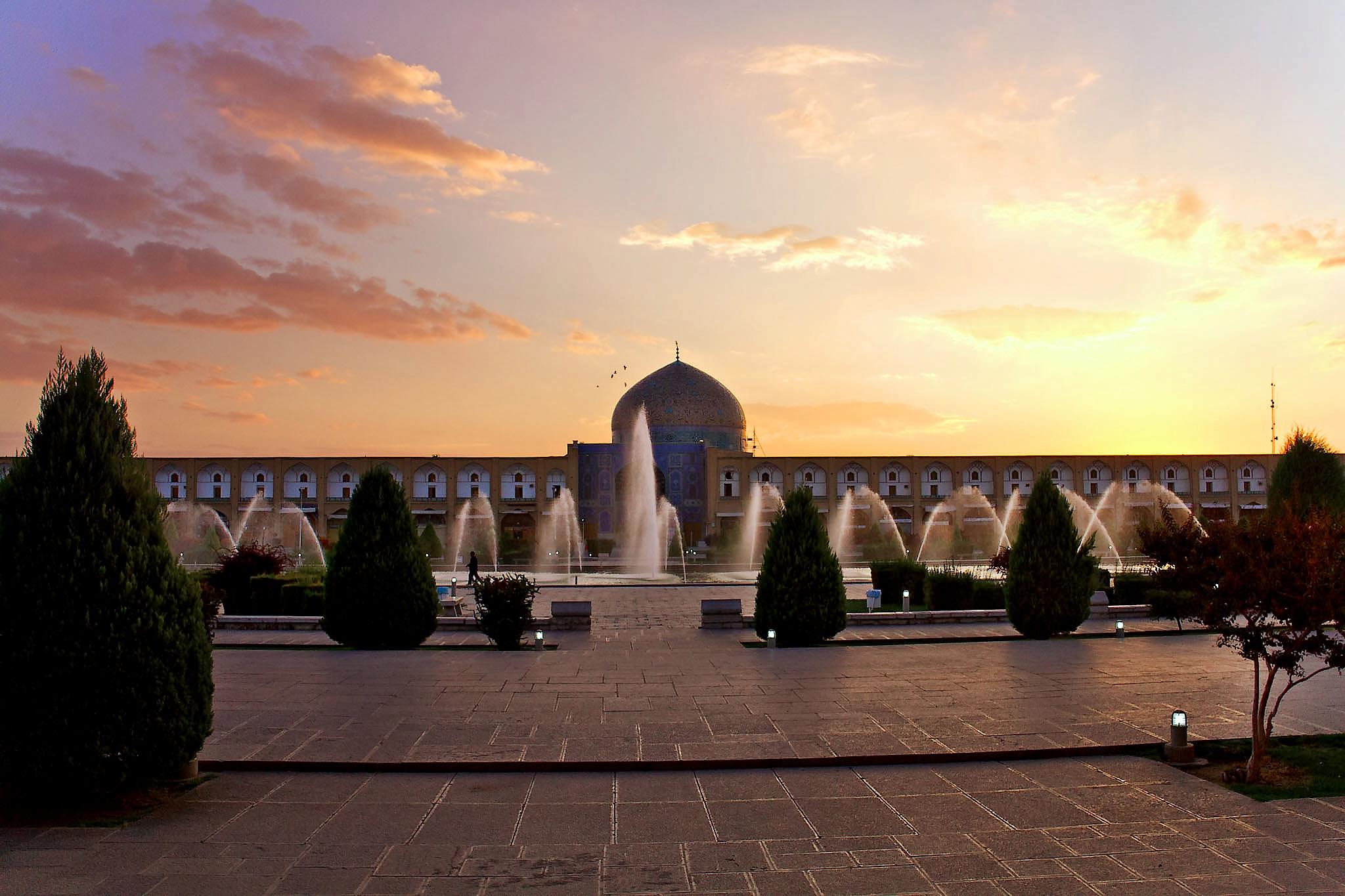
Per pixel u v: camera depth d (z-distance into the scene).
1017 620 15.98
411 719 9.52
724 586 29.67
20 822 6.82
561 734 8.95
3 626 7.08
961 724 9.32
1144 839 6.47
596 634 16.80
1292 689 10.97
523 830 6.68
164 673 7.31
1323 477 21.41
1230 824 6.73
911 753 8.31
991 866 6.04
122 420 7.82
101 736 7.06
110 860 6.14
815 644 15.21
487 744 8.59
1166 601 12.38
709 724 9.34
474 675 12.05
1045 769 8.06
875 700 10.42
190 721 7.48
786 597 15.16
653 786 7.66
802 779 7.82
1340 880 5.80
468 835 6.59
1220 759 8.32
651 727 9.21
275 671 12.33
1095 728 9.14
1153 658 13.27
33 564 7.14
